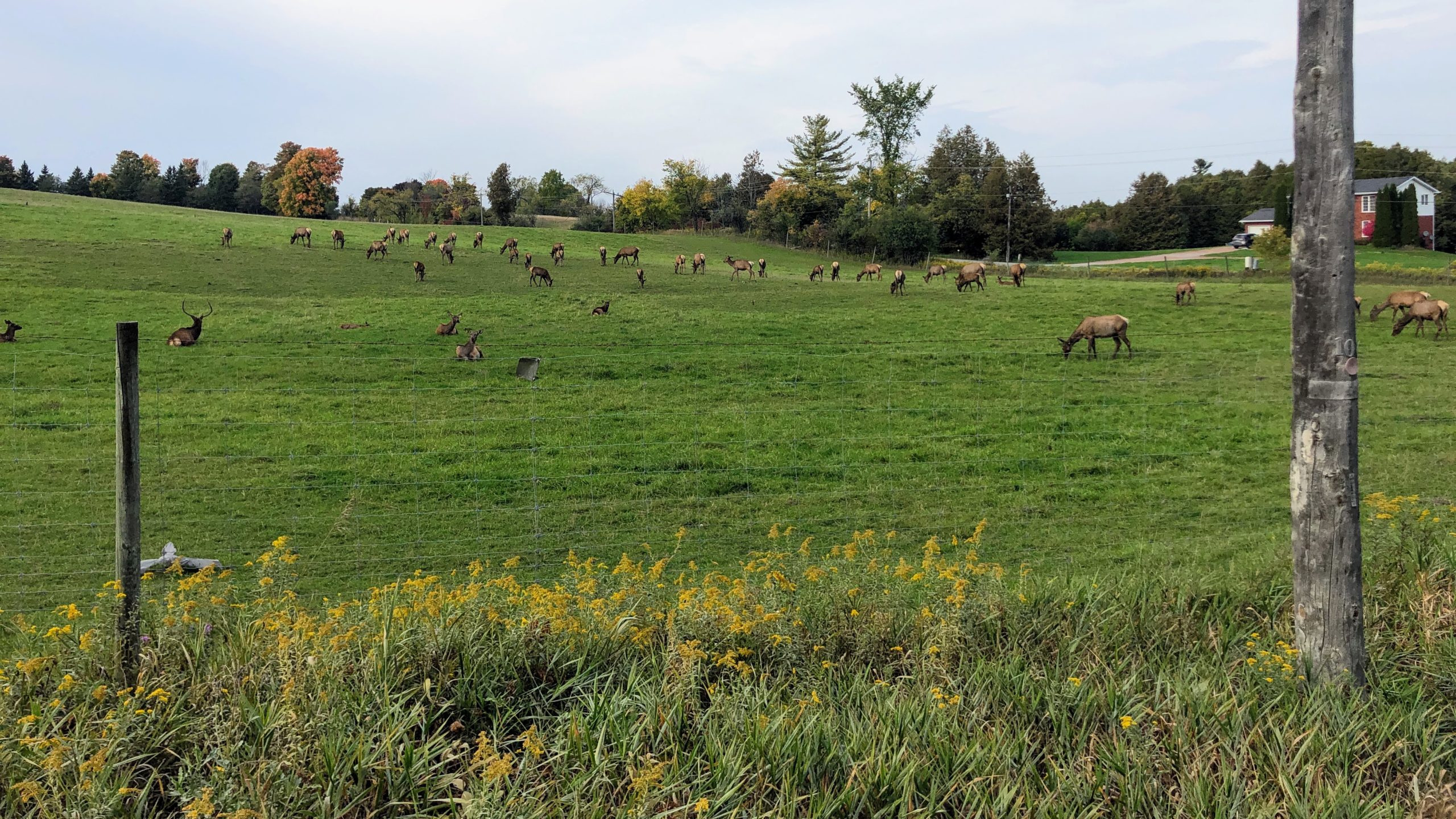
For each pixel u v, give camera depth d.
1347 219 5.29
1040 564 10.04
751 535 11.96
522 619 5.46
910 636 5.89
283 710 4.32
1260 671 5.32
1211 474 14.98
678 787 4.16
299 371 23.12
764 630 5.66
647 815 3.93
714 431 18.27
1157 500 13.46
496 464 15.89
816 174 82.38
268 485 14.30
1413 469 14.07
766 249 70.75
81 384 21.16
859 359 25.72
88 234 44.50
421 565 10.67
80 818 3.70
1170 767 4.55
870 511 13.08
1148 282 48.25
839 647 5.86
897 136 79.44
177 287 35.00
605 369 24.22
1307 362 5.42
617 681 5.18
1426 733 4.70
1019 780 4.32
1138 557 9.93
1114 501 13.49
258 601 5.83
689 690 4.85
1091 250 99.19
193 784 4.01
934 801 4.18
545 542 11.73
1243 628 6.27
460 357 24.84
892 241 67.00
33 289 32.03
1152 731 4.75
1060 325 32.19
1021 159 86.50
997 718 4.84
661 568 6.51
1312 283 5.37
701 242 70.56
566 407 20.28
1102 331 26.30
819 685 5.24
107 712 4.57
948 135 110.50
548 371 23.92
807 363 25.22
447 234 61.53
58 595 9.20
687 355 26.05
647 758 4.27
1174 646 5.94
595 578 6.50
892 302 38.66
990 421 19.00
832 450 16.88
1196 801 4.15
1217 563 9.54
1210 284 45.34
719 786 4.14
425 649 5.12
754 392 21.88
